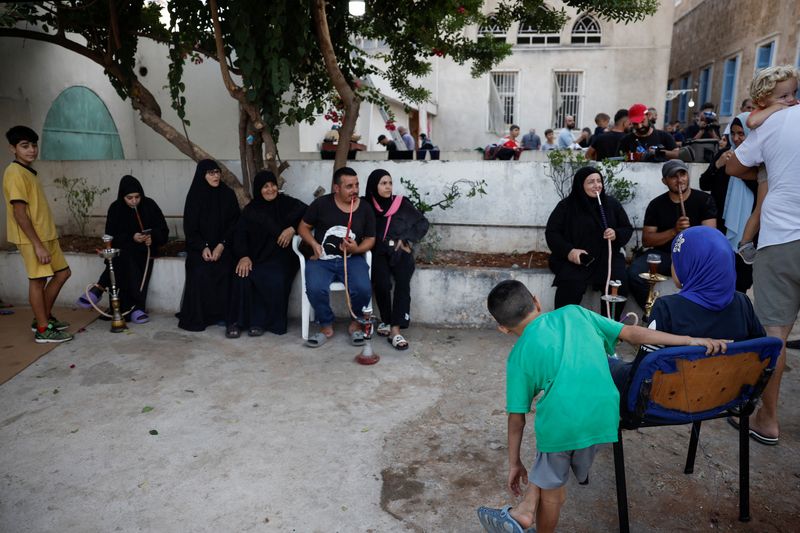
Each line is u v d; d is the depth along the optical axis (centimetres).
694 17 2044
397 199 511
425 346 481
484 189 585
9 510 273
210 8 519
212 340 496
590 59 1602
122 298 539
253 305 510
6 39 646
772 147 297
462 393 395
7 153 644
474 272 514
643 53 1577
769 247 301
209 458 316
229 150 885
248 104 535
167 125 578
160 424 352
